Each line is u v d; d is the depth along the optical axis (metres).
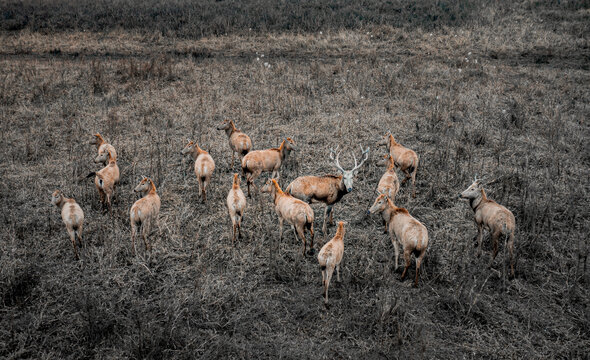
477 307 7.61
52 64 21.16
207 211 10.62
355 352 6.91
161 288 8.20
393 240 8.56
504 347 7.02
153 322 7.25
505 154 13.02
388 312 7.35
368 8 29.69
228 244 9.46
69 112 15.77
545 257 9.02
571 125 14.52
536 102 16.62
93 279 8.34
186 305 7.81
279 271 8.49
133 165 12.46
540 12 28.03
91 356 6.89
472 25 26.39
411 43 24.52
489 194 10.98
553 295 8.09
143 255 9.01
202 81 19.34
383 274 8.39
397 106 16.50
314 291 8.19
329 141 13.95
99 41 25.34
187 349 6.90
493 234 8.52
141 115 15.86
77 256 8.84
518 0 30.28
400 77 19.38
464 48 23.56
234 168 12.64
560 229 9.78
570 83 18.62
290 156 13.01
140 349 6.71
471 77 19.31
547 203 10.19
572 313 7.67
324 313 7.66
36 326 7.26
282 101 16.77
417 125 14.59
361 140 13.97
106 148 11.57
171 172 12.23
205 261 8.87
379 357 6.81
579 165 12.27
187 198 11.16
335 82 18.94
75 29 27.11
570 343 7.07
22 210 10.40
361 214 10.49
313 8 29.95
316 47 24.33
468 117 15.41
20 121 15.14
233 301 7.91
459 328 7.36
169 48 24.41
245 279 8.49
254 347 7.03
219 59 22.58
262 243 9.36
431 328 7.34
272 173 11.65
